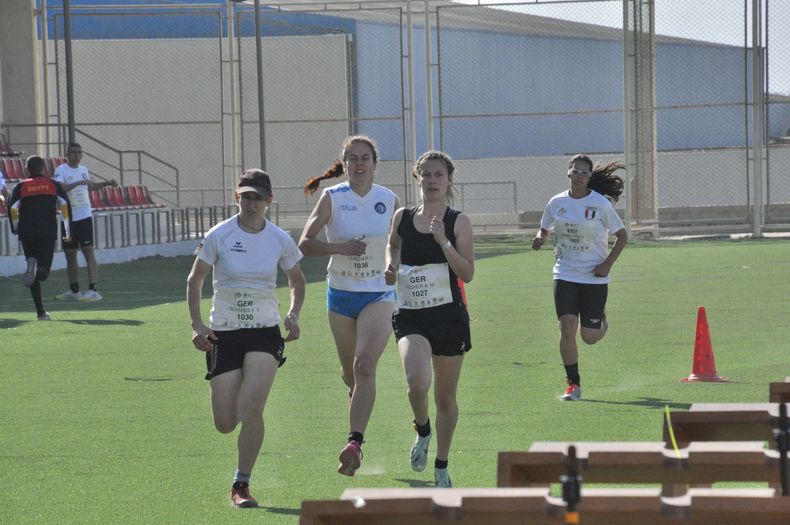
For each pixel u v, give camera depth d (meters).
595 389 29.56
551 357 35.31
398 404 28.31
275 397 29.38
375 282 22.33
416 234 20.20
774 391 15.24
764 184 127.88
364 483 20.42
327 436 24.58
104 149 118.75
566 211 28.77
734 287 55.78
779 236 94.00
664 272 64.62
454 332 20.03
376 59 129.88
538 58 143.00
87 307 51.69
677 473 12.27
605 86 146.62
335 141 117.44
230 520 17.98
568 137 145.25
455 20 134.75
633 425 24.64
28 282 46.31
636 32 92.38
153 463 22.08
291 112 117.69
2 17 93.19
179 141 118.81
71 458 22.53
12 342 40.19
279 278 67.50
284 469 21.56
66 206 47.25
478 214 116.38
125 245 80.12
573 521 10.02
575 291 28.75
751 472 12.04
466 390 29.56
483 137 139.25
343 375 23.42
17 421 26.31
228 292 19.47
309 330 42.94
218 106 118.00
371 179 22.61
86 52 117.44
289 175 117.81
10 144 87.94
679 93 152.88
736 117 156.00
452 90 135.88
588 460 12.29
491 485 19.80
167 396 29.33
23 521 18.09
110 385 31.12
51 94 116.19
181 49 118.06
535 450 12.52
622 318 45.00
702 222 99.25
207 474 21.19
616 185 29.75
